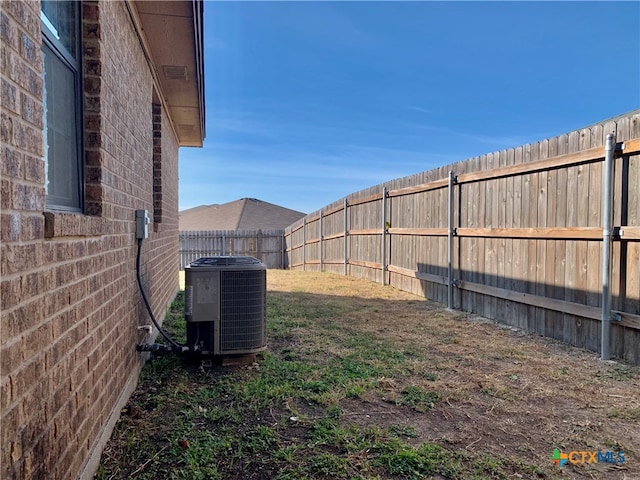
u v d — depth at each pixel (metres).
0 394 1.21
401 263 8.45
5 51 1.28
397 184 8.54
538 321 4.97
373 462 2.21
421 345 4.52
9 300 1.27
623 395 3.16
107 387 2.43
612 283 3.96
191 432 2.51
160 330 3.58
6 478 1.24
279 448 2.34
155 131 5.55
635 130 3.74
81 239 1.97
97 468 2.12
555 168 4.63
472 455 2.30
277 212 22.83
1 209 1.23
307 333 5.01
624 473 2.16
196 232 15.70
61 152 2.11
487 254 5.82
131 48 3.39
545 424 2.70
